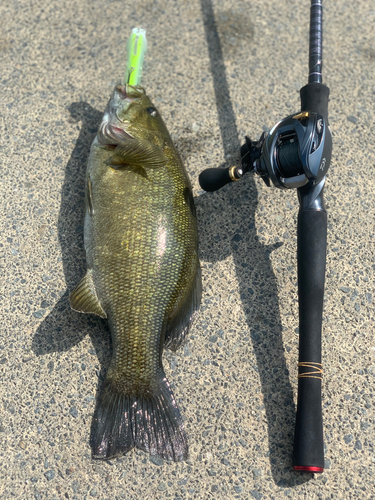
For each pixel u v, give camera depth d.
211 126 0.67
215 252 0.61
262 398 0.55
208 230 0.62
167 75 0.70
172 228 0.54
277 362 0.56
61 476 0.51
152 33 0.73
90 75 0.70
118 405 0.51
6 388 0.54
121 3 0.75
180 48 0.72
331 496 0.52
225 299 0.58
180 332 0.55
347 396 0.55
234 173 0.53
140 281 0.52
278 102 0.69
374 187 0.65
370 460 0.53
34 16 0.74
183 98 0.69
